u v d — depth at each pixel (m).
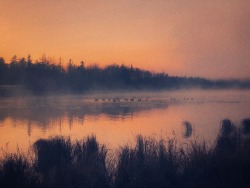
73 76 87.75
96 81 94.69
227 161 6.68
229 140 9.55
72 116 26.62
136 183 6.12
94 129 18.50
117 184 6.25
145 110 32.12
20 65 76.69
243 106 35.38
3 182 5.84
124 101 48.72
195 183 6.01
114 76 100.31
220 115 25.30
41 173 6.66
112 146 11.49
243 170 6.34
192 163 6.81
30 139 14.91
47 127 19.78
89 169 6.51
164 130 17.06
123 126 19.91
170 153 7.36
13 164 6.57
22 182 5.86
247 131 14.05
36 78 78.12
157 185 6.06
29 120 23.73
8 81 75.75
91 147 9.06
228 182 5.89
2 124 21.31
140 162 6.98
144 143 9.01
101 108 34.94
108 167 7.19
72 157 8.40
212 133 14.88
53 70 81.88
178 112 29.38
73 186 5.93
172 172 6.42
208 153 7.28
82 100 50.88
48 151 8.22
